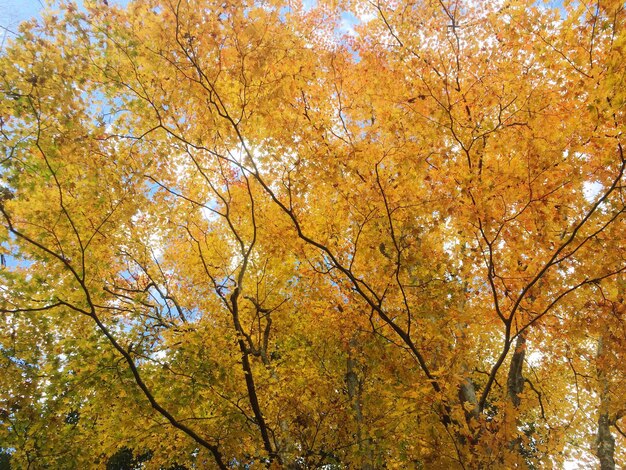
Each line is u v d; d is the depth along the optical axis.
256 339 7.22
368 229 5.39
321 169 5.07
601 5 3.93
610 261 4.52
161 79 5.06
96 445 5.86
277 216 6.20
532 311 5.18
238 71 4.98
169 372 5.27
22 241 4.75
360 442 5.52
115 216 5.52
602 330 4.95
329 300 6.04
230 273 7.21
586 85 4.14
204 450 5.52
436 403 4.60
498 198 4.59
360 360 6.25
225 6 4.49
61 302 4.49
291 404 5.76
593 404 7.81
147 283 8.48
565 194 4.51
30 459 4.89
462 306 5.73
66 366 5.07
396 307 5.86
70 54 4.70
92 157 5.22
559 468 6.61
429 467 4.44
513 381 5.34
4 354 4.89
